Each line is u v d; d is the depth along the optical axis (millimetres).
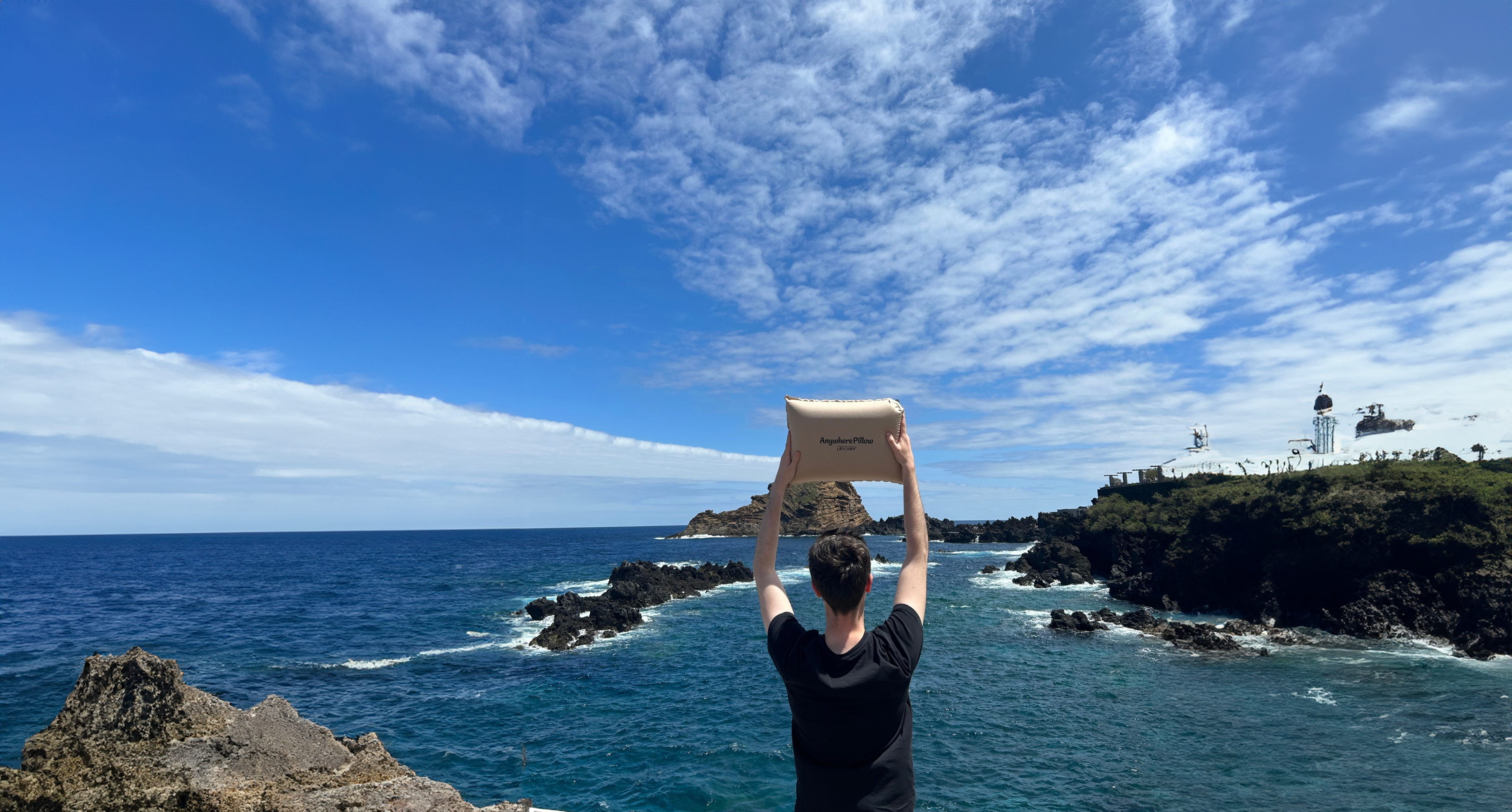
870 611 38469
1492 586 28953
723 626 38344
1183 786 15906
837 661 2273
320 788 7078
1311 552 35125
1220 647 30047
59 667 30328
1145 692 23688
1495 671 25641
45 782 6770
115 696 7215
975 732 19672
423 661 30547
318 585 65875
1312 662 27641
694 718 21500
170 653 32938
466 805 6945
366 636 37125
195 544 194625
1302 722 20312
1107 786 15961
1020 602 45719
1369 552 33062
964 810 14734
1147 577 44469
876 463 2639
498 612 45688
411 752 18766
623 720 21484
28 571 89438
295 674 28344
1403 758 17484
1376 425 53781
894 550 97625
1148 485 60469
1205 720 20625
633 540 160625
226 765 7000
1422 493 32125
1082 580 55312
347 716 22281
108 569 91125
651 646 32938
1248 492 41062
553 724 21109
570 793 15984
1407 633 30766
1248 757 17641
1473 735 19000
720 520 165500
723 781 16438
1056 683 24922
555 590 57062
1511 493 30219
